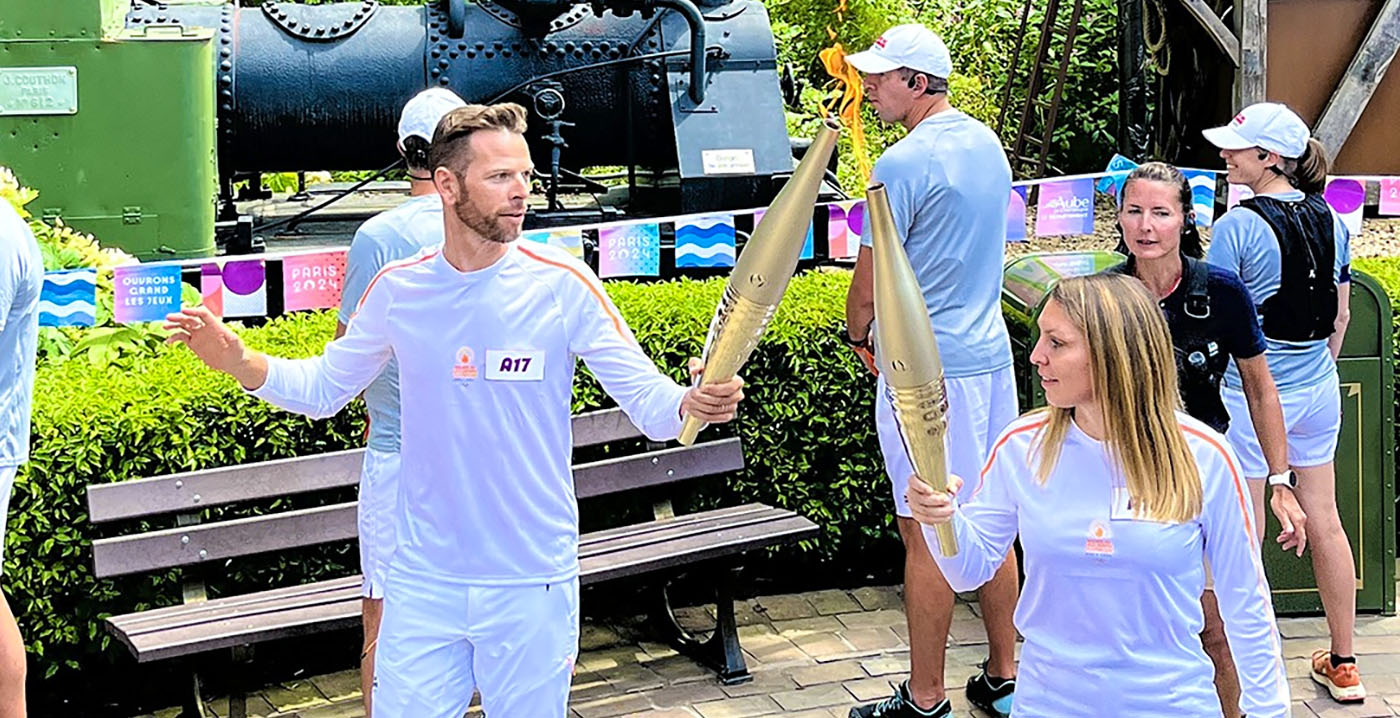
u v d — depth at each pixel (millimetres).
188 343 3799
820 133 3305
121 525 5418
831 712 5414
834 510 6516
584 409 6074
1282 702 3480
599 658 5859
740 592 6484
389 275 3830
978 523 3643
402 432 3867
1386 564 6172
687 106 8445
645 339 6207
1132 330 3412
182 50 7359
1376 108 11516
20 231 4176
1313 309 5371
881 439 5180
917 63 5043
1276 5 11273
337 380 3924
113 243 7406
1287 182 5406
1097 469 3486
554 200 8461
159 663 5703
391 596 3887
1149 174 4605
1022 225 6668
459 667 3879
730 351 3467
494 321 3746
